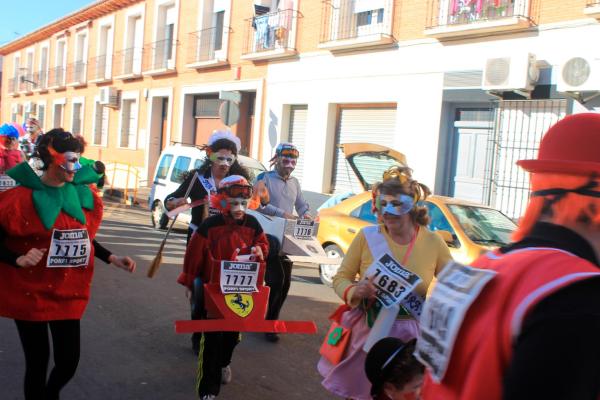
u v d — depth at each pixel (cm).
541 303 120
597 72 918
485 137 1184
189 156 1309
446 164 1256
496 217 787
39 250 317
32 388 330
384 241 347
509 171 1106
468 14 1176
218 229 429
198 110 2169
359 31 1459
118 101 2689
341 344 341
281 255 568
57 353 336
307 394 465
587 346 113
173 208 488
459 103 1238
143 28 2481
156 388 453
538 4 1071
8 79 4400
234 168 544
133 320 625
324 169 1524
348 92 1459
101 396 432
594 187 131
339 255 852
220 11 2033
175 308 681
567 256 128
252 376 496
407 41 1305
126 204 1891
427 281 340
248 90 1842
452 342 138
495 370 127
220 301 397
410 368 264
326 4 1526
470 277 144
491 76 1066
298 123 1667
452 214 735
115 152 2717
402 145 1310
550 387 112
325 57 1527
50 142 327
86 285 344
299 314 702
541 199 140
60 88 3391
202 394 408
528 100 1075
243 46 1850
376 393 279
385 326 325
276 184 638
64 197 337
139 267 893
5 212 318
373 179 970
